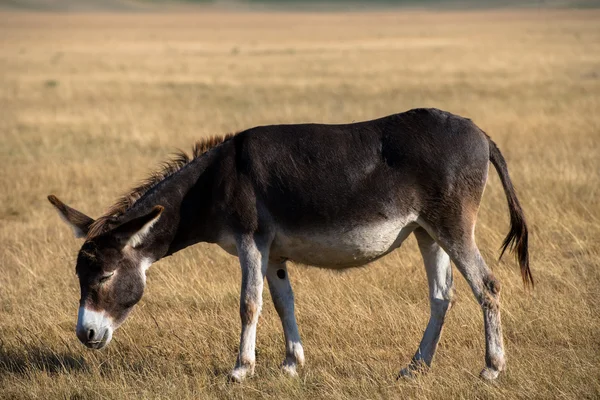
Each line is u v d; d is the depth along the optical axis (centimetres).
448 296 1548
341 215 1461
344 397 1424
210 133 4584
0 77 8481
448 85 6906
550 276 2031
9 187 3259
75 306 1983
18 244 2523
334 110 5453
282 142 1495
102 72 9156
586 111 4869
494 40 15562
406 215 1475
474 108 5272
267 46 15412
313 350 1683
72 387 1523
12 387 1539
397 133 1483
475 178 1480
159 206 1395
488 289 1464
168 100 6312
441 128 1483
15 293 2092
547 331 1709
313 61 10525
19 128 4931
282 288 1578
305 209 1462
